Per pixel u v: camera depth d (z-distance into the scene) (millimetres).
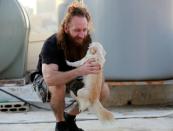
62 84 2691
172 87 4227
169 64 4031
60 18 4219
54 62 2689
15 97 4027
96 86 2611
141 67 3936
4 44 4410
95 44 2639
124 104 4168
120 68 3945
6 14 4355
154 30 3904
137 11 3850
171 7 3941
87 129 3242
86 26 2648
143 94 4195
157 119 3572
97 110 2641
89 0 3945
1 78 4539
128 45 3902
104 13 3895
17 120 3584
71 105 3338
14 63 4527
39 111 3945
